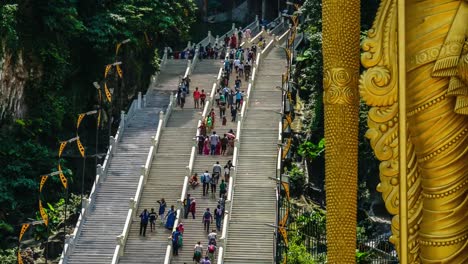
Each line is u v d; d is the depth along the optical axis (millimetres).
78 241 59406
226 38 87312
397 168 18359
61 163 68500
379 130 18469
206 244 58844
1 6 66812
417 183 18203
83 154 62031
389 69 18375
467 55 17453
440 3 17891
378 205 64438
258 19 101812
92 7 75250
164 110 75000
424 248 17938
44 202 66562
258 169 65750
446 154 17797
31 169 67000
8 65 67250
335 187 18922
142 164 67062
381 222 63156
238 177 64812
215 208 61938
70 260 58219
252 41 88312
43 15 69938
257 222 60625
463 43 17703
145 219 59031
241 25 106500
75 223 63719
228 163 64500
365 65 18500
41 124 69562
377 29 18500
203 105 74188
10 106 67875
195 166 66188
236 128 70500
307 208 66125
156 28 79812
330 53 19000
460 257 17766
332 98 18922
